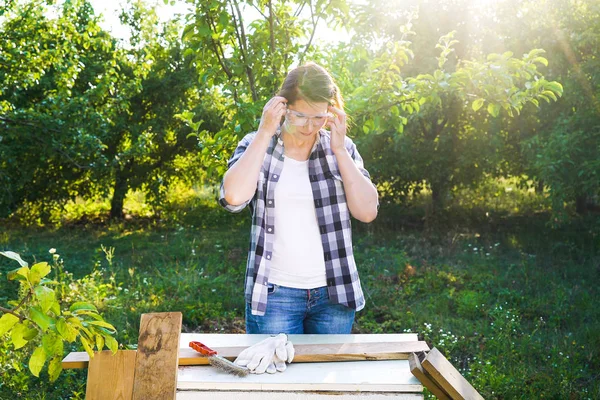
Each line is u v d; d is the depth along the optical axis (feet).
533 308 20.66
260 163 8.05
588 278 24.85
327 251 8.46
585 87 28.58
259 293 8.30
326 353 7.71
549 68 30.63
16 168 40.68
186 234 36.06
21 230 39.73
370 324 19.21
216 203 48.11
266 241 8.35
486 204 42.37
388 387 7.05
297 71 8.11
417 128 33.81
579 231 34.24
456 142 35.01
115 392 7.05
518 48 31.76
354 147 9.11
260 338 8.32
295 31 15.37
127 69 41.42
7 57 28.22
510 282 23.65
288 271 8.39
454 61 33.17
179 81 42.70
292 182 8.39
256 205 8.41
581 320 19.40
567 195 28.73
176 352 7.23
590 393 14.20
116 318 18.90
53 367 7.38
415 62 33.27
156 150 44.62
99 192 44.42
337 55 16.53
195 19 14.61
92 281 21.61
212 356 7.45
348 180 8.40
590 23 29.45
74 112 31.83
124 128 42.65
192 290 22.29
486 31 32.71
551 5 30.53
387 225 36.76
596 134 27.61
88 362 7.55
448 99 31.81
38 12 30.04
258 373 7.29
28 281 7.08
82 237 37.52
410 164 34.99
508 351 16.53
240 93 15.07
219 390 7.08
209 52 15.16
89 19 32.30
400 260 26.73
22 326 7.21
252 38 15.12
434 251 29.45
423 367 7.05
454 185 37.88
